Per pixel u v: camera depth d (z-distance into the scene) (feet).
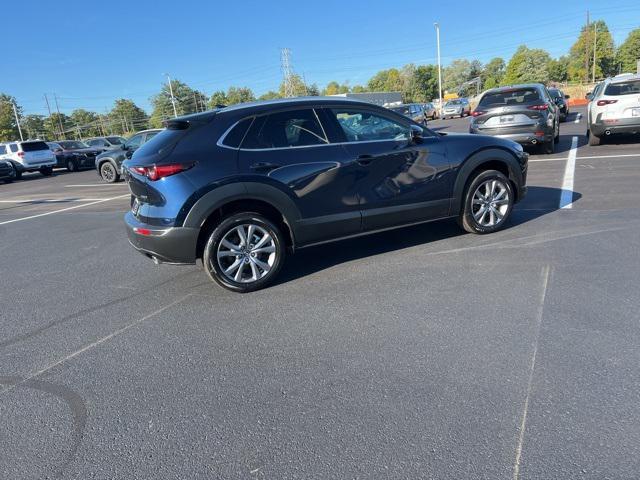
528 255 15.28
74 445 8.09
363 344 10.68
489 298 12.40
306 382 9.43
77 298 15.20
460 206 17.28
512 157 17.80
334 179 14.83
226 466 7.38
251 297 14.01
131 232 14.32
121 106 414.00
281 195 14.15
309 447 7.64
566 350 9.68
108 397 9.46
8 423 8.80
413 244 17.69
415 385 9.00
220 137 13.75
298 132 14.57
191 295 14.60
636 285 12.35
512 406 8.16
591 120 37.35
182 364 10.51
